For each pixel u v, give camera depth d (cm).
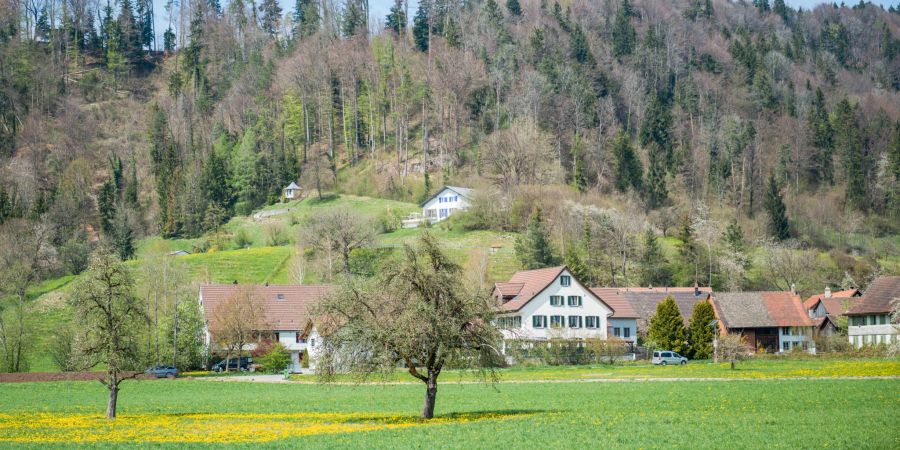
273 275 15412
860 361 9294
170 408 6175
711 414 5025
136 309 5688
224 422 5238
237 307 10206
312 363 10238
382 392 7125
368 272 14938
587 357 10062
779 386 6531
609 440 4200
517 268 15175
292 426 4984
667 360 9781
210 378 9169
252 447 4216
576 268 14600
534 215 15625
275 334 11412
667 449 3953
